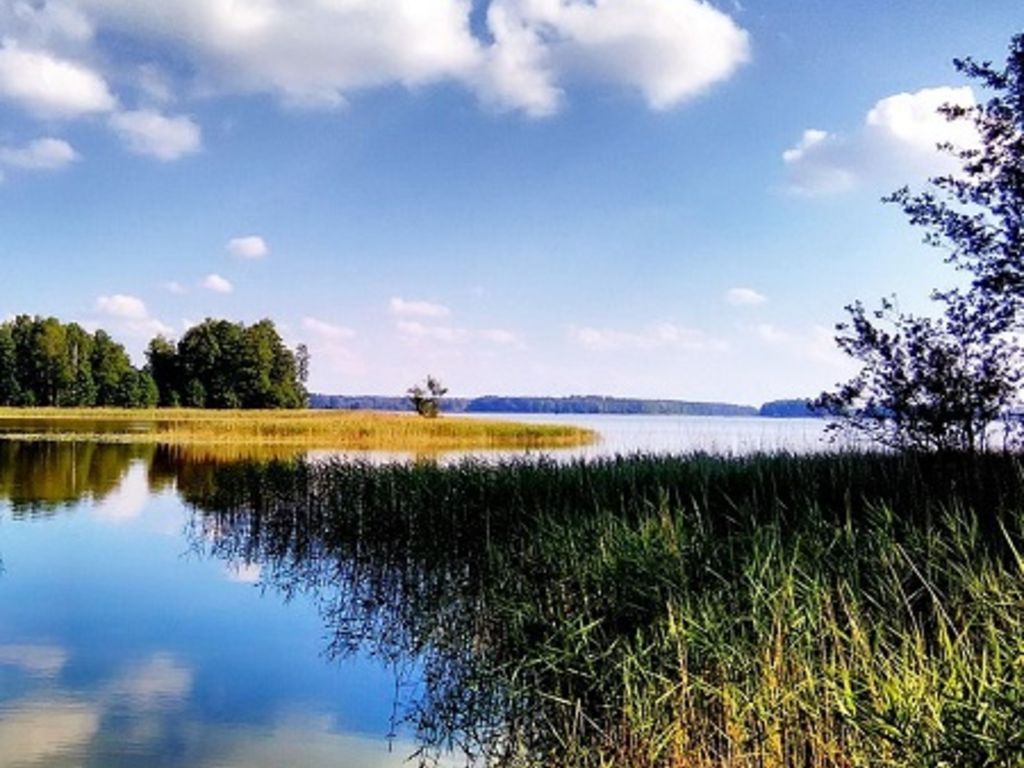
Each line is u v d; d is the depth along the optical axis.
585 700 6.75
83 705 7.77
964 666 4.64
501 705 7.55
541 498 12.77
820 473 11.47
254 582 13.26
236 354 103.88
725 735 5.52
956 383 9.99
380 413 61.03
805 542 7.38
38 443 41.72
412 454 36.22
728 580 7.16
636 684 6.29
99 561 14.89
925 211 10.16
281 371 109.56
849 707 4.78
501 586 9.62
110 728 7.21
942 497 8.98
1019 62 9.73
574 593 8.07
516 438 46.16
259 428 47.88
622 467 13.74
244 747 6.83
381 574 13.33
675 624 6.53
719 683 6.05
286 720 7.42
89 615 11.18
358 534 15.79
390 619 10.77
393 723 7.38
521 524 11.45
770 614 6.29
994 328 9.91
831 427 10.88
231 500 20.69
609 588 7.68
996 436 10.20
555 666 7.12
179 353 105.00
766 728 5.26
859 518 9.29
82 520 19.39
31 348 99.94
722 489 11.59
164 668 8.93
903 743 4.13
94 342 104.50
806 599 6.20
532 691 7.30
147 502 22.27
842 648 5.61
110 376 102.38
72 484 25.89
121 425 59.53
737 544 8.00
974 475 9.16
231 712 7.62
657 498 11.41
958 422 10.16
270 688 8.27
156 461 33.31
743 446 18.72
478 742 6.91
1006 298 9.88
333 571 13.84
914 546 7.03
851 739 4.77
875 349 10.37
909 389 10.13
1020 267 9.70
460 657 9.05
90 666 8.95
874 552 7.11
